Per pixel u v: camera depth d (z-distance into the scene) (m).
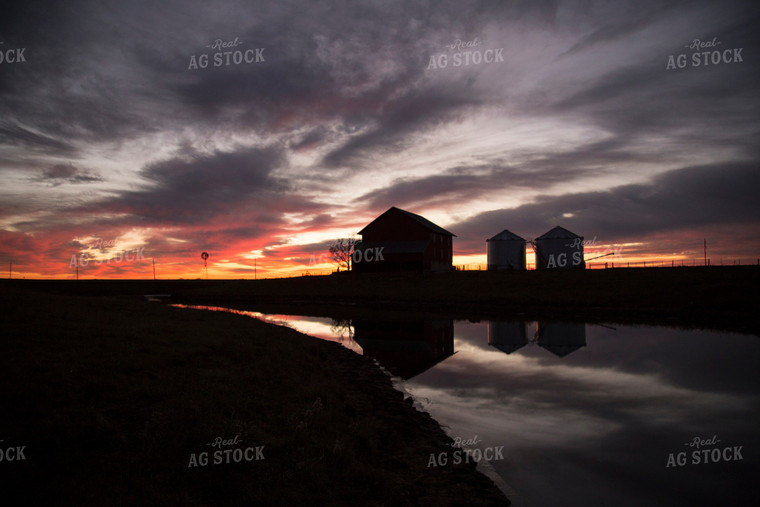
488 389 12.61
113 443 6.64
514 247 69.50
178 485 5.74
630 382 13.20
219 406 8.54
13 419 6.95
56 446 6.37
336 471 6.61
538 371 14.83
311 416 8.55
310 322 30.14
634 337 21.31
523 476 7.14
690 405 10.88
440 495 6.47
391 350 19.23
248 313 36.31
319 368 14.11
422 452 8.14
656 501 6.26
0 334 11.80
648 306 31.69
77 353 10.66
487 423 9.74
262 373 11.47
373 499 6.09
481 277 53.34
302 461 6.68
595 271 52.34
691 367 15.03
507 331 24.41
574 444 8.52
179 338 14.25
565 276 49.47
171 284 89.38
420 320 30.44
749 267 46.41
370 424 9.26
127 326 15.15
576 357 17.00
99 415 7.30
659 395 11.77
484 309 36.00
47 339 11.78
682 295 33.53
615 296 35.84
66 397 7.98
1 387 7.88
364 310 38.47
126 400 8.30
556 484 6.85
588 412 10.45
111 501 5.19
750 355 16.86
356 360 16.94
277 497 5.68
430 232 61.00
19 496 5.14
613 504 6.23
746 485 6.75
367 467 6.96
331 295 51.16
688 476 7.00
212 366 11.54
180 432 7.12
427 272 58.84
